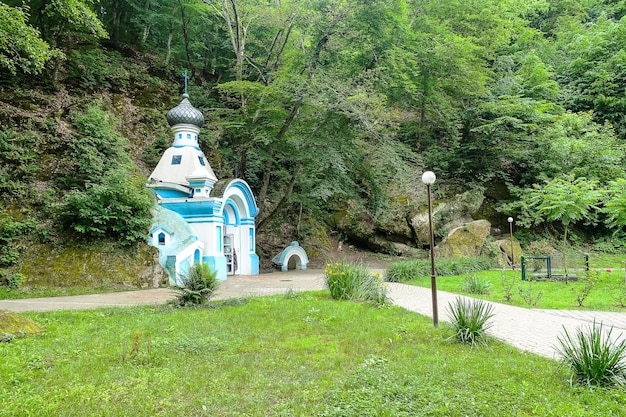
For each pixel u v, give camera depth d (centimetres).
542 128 2862
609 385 527
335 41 2095
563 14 4412
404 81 2370
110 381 551
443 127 2966
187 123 2061
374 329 816
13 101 1939
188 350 687
